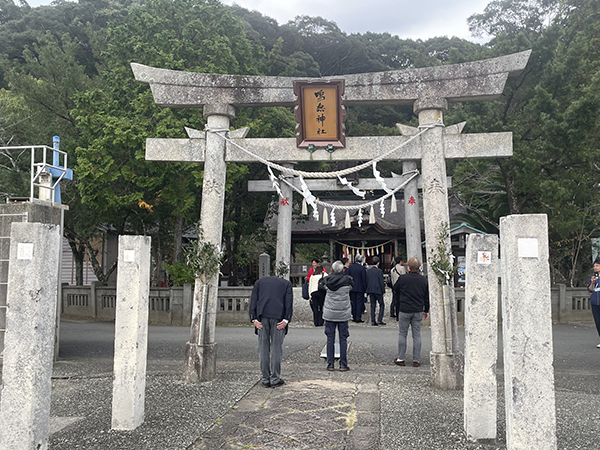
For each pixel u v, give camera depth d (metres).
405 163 16.38
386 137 7.44
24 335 3.91
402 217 24.08
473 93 7.04
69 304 17.61
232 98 7.54
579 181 16.45
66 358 9.13
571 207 16.53
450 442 4.56
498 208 22.22
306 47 44.75
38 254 3.96
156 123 15.88
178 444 4.54
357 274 13.67
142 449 4.43
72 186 17.31
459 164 20.12
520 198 18.48
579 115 15.34
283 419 5.23
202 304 7.11
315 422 5.13
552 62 17.16
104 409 5.70
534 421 3.65
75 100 16.05
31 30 31.78
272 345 6.74
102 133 15.86
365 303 15.28
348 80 7.43
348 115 32.12
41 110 18.69
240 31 19.00
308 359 8.91
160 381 7.01
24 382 3.88
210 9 18.14
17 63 23.86
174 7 18.22
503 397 6.17
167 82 7.50
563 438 4.69
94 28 34.09
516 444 3.66
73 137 18.91
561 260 21.11
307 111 7.46
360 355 9.20
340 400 5.95
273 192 21.09
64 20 35.41
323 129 7.48
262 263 20.83
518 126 17.25
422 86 7.21
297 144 7.53
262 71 20.66
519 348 3.71
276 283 6.81
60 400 6.13
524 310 3.72
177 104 7.54
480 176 19.97
